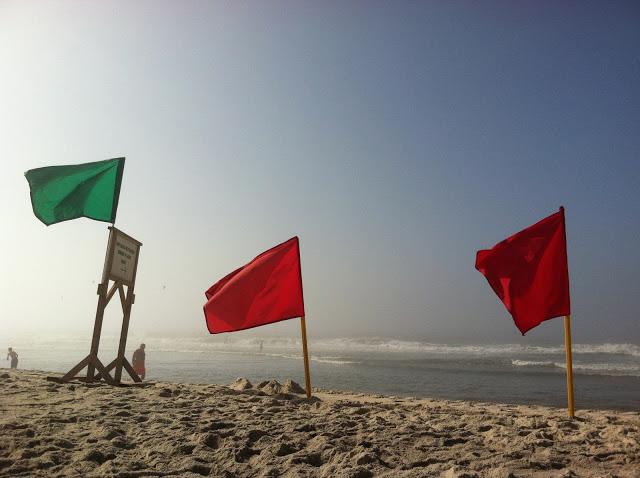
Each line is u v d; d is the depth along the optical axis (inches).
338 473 148.5
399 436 199.3
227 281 336.2
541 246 287.7
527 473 152.4
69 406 245.0
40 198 334.0
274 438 191.8
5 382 315.9
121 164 358.6
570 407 292.0
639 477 146.6
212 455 168.9
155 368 1082.7
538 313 285.0
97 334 346.3
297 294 320.2
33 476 141.1
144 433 197.6
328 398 392.5
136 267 385.1
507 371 1096.2
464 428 236.1
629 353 1993.1
